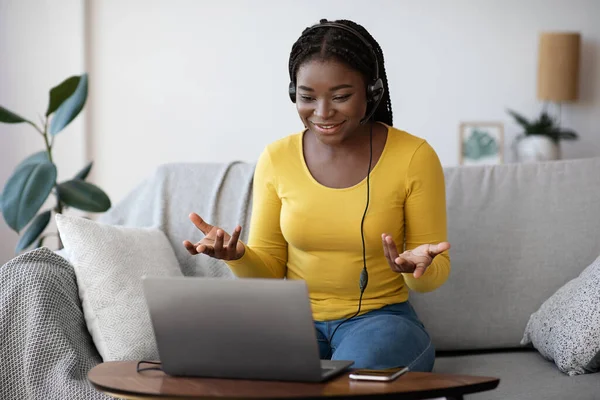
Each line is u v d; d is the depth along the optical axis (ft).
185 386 4.13
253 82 15.29
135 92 15.05
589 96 16.21
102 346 6.33
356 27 5.97
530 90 15.97
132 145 15.11
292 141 6.47
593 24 16.05
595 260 6.97
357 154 6.21
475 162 15.78
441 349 7.43
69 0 13.99
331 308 6.31
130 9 14.93
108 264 6.52
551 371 6.51
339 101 5.66
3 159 13.91
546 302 7.19
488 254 7.48
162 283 4.20
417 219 6.16
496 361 6.97
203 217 7.87
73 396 5.62
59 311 6.04
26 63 13.96
